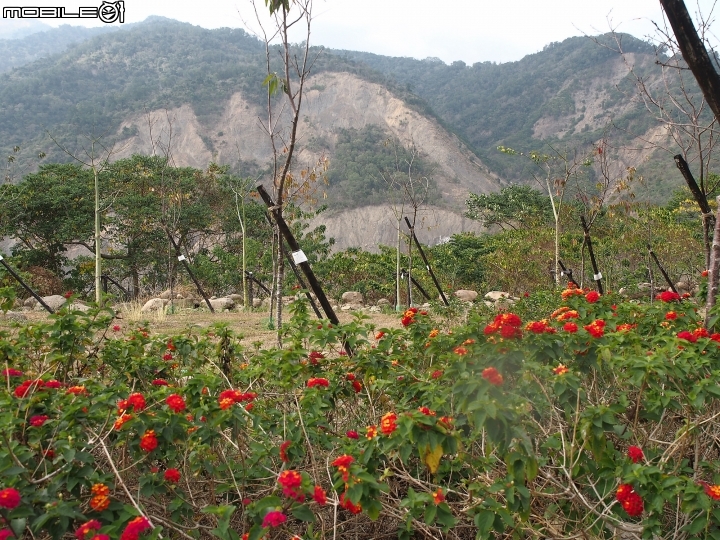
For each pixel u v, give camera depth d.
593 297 4.52
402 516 2.72
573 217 16.27
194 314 12.80
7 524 2.14
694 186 5.46
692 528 2.43
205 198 23.09
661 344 3.51
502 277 15.12
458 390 2.67
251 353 4.78
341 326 3.85
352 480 2.34
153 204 20.12
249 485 2.97
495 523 2.46
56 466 2.60
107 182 20.69
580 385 2.95
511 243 16.38
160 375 3.94
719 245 4.07
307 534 2.72
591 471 2.74
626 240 14.06
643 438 3.14
